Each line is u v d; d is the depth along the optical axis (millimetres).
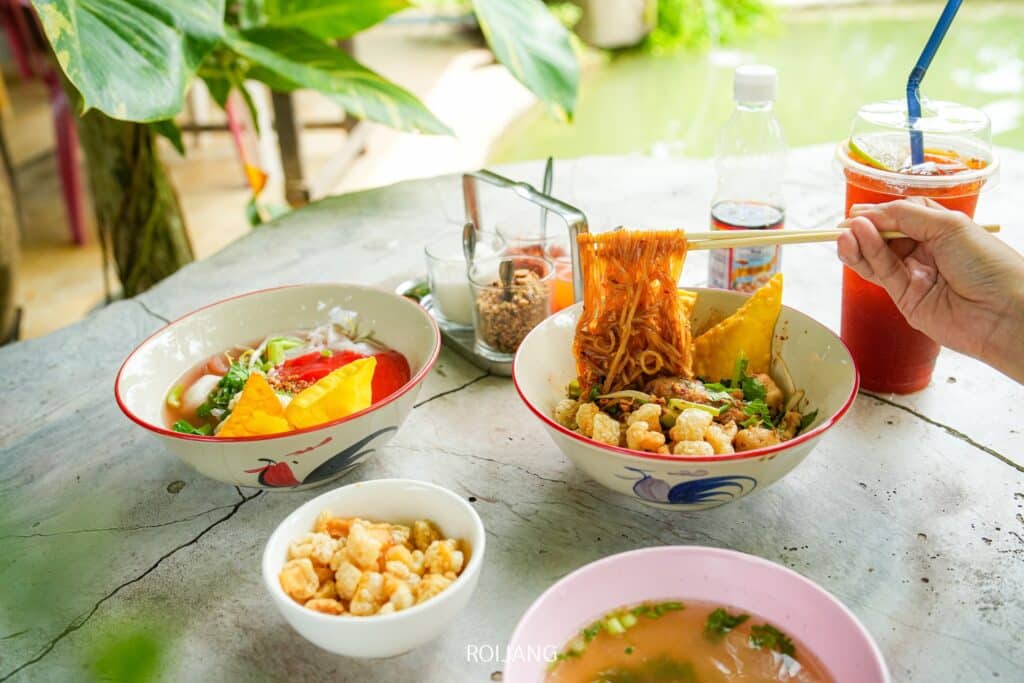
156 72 1345
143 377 1156
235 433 1006
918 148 1122
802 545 1010
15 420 1315
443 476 1143
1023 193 1756
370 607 834
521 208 1865
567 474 1140
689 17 5312
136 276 2230
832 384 1070
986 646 880
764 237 1067
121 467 1204
